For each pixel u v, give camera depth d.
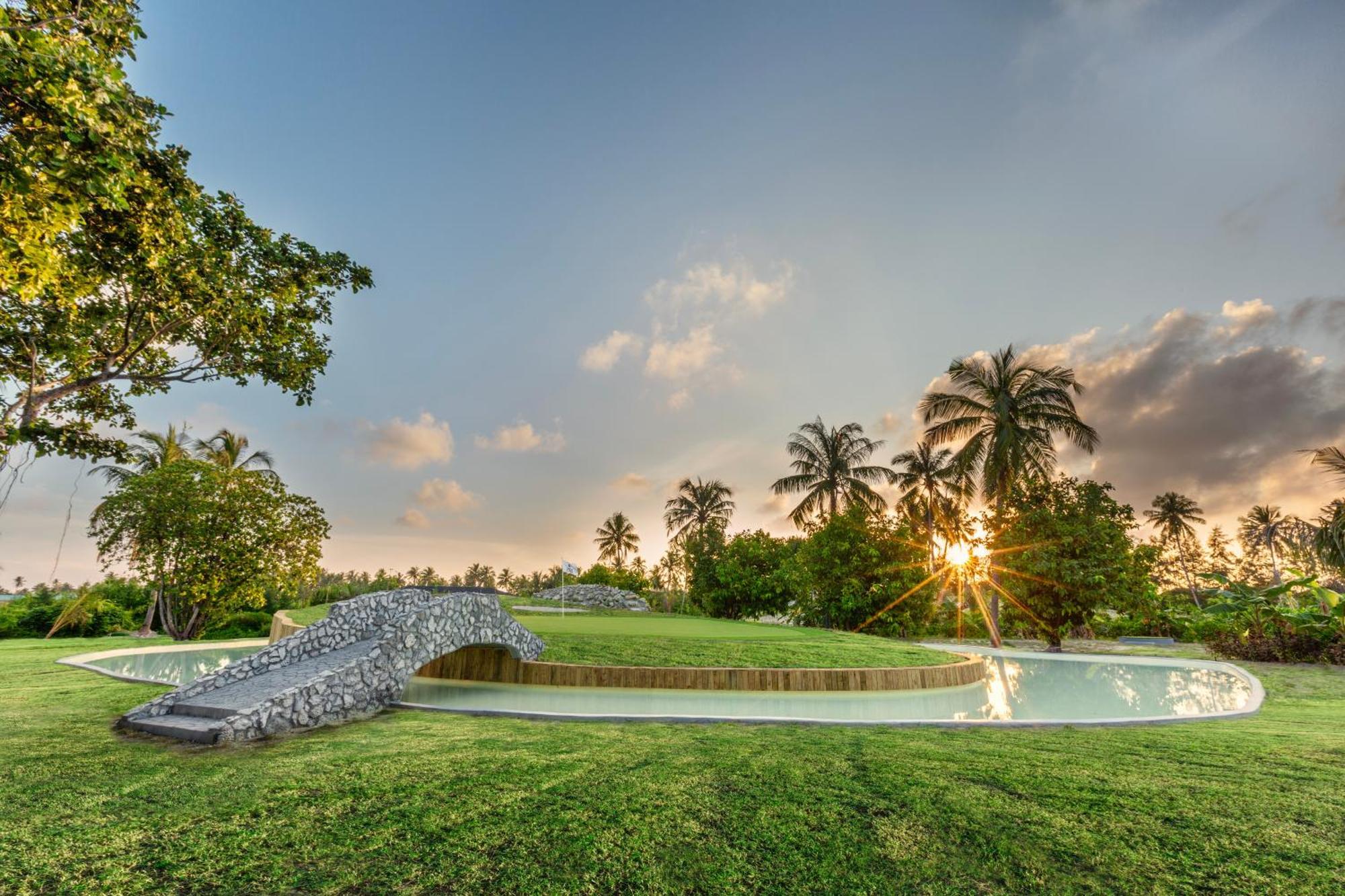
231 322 8.48
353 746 5.32
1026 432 22.73
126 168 5.01
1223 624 18.11
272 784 4.21
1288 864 2.97
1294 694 9.74
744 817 3.60
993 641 20.55
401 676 7.55
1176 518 52.59
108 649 12.88
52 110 4.55
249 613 24.88
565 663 10.20
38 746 5.13
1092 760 4.80
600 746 5.28
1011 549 19.75
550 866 3.00
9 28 4.34
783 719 6.49
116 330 8.47
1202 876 2.88
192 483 17.69
